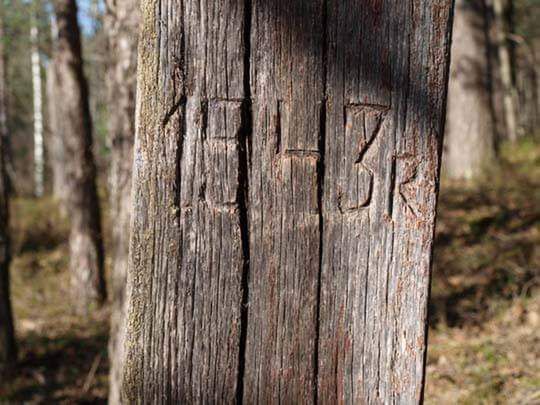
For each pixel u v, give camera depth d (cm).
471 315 192
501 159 370
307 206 61
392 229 62
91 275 283
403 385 63
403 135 61
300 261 61
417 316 63
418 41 60
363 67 60
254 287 61
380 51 60
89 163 281
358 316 62
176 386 62
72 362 219
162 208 60
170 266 61
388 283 62
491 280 217
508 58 589
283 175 61
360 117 61
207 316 61
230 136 60
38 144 684
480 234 262
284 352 62
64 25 276
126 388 62
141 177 60
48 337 243
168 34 59
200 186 60
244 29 59
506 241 247
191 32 59
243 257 61
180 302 61
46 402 188
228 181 60
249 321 61
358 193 61
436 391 150
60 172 521
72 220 284
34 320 270
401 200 62
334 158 61
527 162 369
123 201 142
